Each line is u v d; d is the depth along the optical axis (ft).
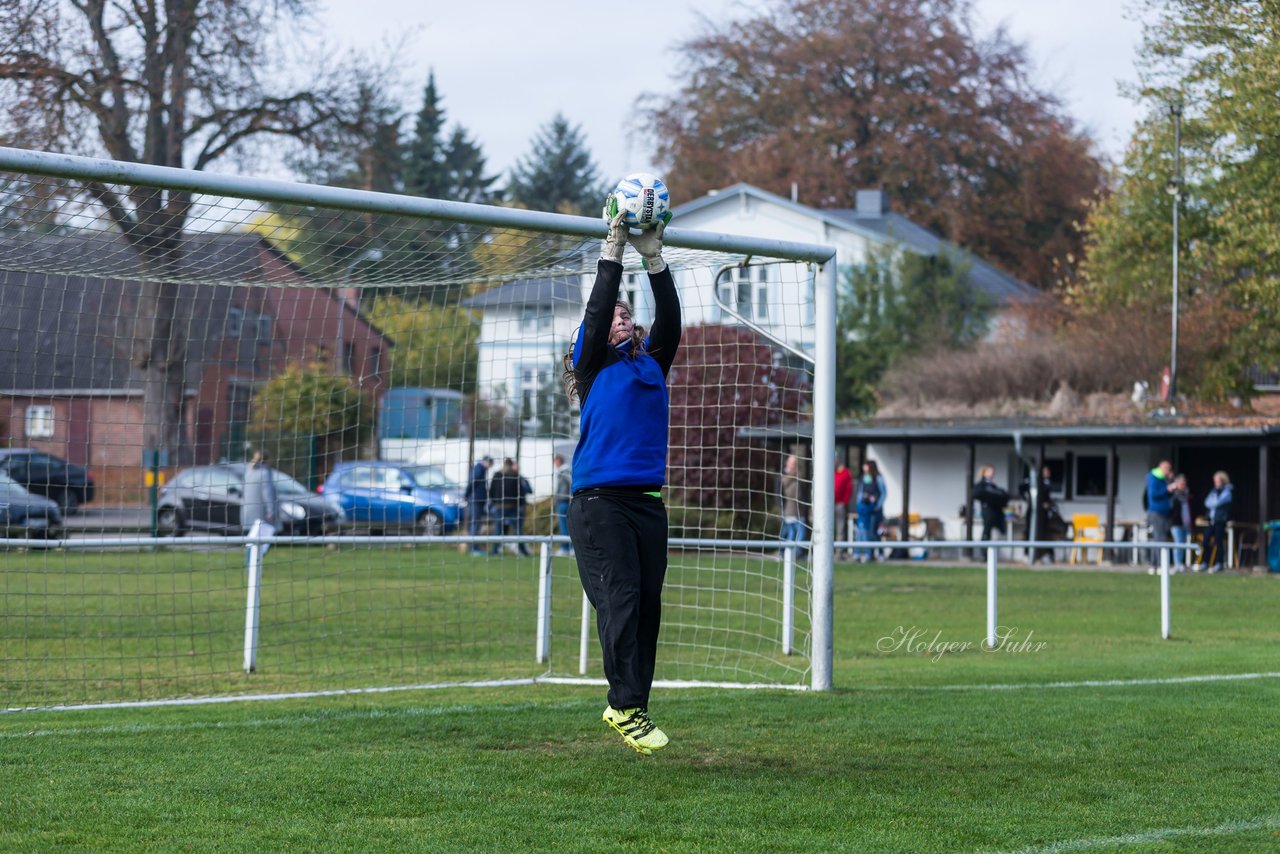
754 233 205.05
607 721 25.18
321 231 43.70
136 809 22.67
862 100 250.78
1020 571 112.16
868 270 192.34
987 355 167.53
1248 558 131.54
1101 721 32.07
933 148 245.45
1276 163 132.26
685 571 78.54
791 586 50.70
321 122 148.25
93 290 63.87
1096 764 26.94
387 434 102.68
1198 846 20.76
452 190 372.99
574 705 35.42
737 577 75.36
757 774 25.82
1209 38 133.59
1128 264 163.63
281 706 36.81
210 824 21.67
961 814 22.68
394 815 22.38
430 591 74.08
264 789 24.22
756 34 253.65
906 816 22.54
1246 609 77.36
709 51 256.11
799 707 34.50
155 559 63.62
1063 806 23.36
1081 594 87.15
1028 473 146.00
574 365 26.23
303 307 78.33
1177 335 156.15
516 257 42.09
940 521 147.74
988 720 32.22
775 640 50.85
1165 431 128.36
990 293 201.77
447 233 42.01
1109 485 132.36
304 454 106.83
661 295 26.50
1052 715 32.99
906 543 51.26
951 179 250.37
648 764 26.71
